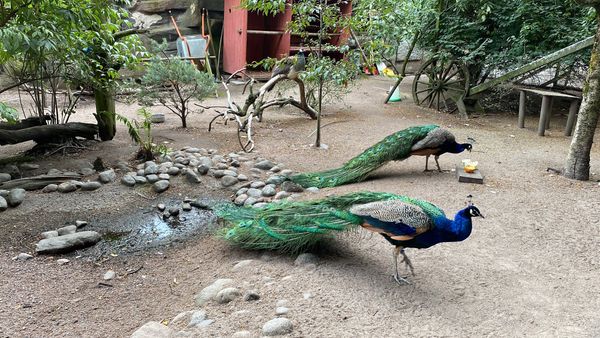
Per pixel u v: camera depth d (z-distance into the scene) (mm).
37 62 6566
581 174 6371
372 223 3457
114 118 7949
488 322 3141
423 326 3061
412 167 6809
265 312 3197
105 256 4504
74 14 5797
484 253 4176
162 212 5539
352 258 3994
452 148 6188
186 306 3506
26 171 6434
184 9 15328
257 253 4246
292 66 8734
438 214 3391
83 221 5125
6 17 5586
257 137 8547
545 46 10273
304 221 3814
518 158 7422
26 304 3627
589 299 3486
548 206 5355
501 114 11445
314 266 3822
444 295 3453
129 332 3273
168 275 4113
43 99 7520
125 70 12461
